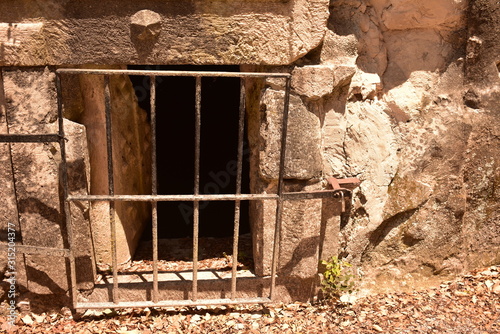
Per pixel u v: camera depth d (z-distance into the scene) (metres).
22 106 3.18
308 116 3.41
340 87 3.51
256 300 3.60
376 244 3.96
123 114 4.05
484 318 3.54
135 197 3.25
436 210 3.89
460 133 3.79
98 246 3.91
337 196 3.46
